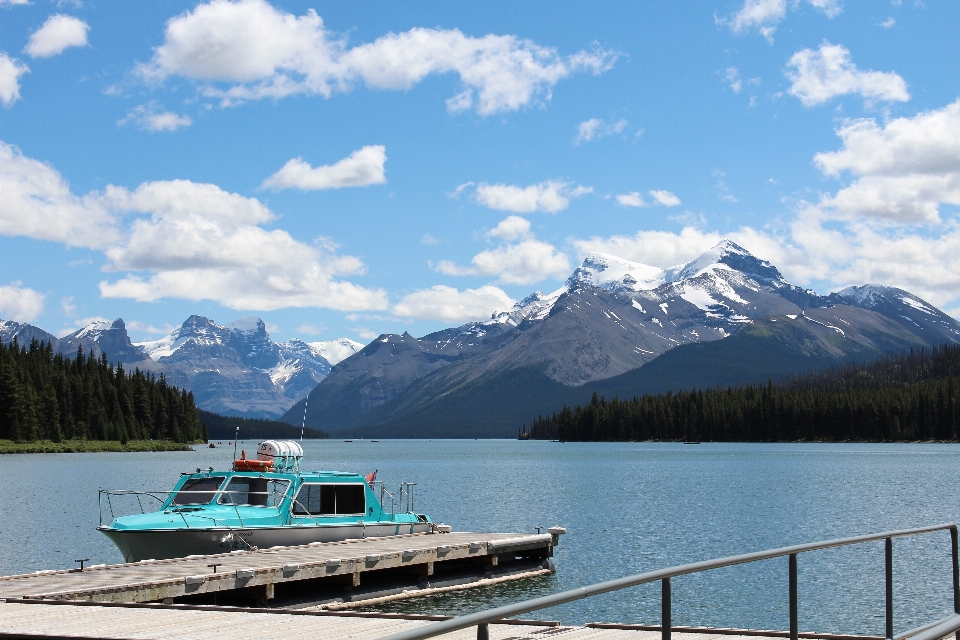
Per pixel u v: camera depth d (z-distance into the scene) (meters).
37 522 53.78
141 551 30.00
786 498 71.75
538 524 54.44
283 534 32.25
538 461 159.50
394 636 7.23
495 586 33.06
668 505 66.38
